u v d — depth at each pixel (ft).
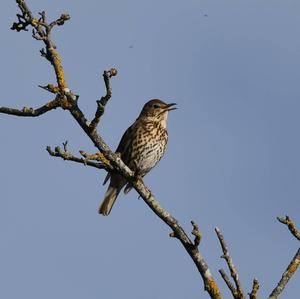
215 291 33.22
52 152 35.68
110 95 33.53
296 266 31.65
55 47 35.53
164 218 35.19
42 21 35.37
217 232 30.78
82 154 35.94
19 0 34.83
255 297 30.07
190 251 33.91
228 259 30.50
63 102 34.65
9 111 35.09
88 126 35.09
